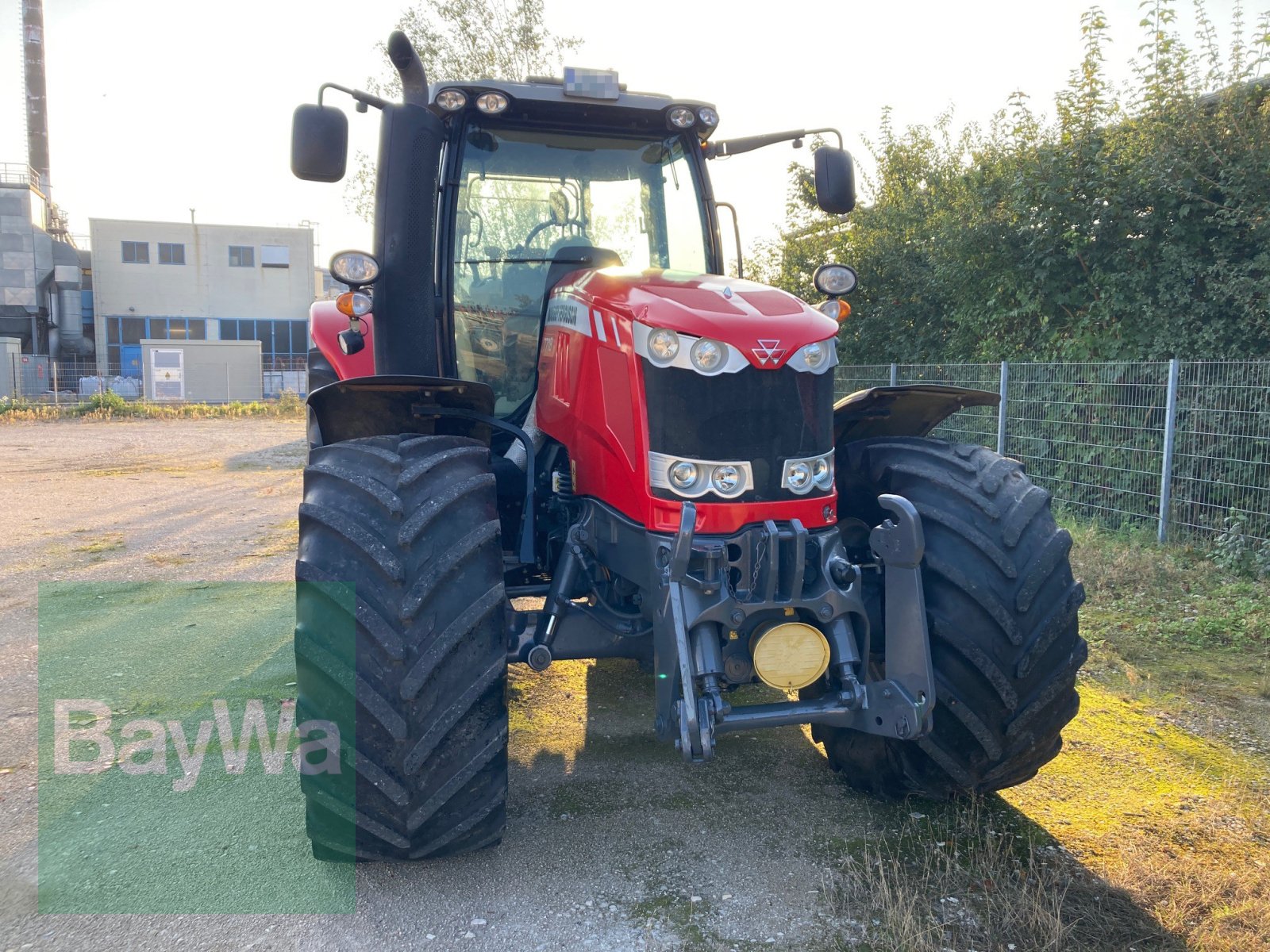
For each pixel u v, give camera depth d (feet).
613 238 11.96
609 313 8.80
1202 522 20.84
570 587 8.96
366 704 7.26
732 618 7.72
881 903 7.61
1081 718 11.76
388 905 7.61
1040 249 26.20
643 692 12.59
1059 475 24.89
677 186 12.17
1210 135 23.30
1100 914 7.52
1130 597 17.03
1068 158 25.72
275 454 40.96
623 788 9.74
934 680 8.29
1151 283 24.02
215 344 92.94
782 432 8.21
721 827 8.92
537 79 11.91
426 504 7.73
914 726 7.68
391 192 9.78
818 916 7.49
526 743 10.92
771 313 8.63
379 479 7.91
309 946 7.08
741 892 7.80
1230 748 10.90
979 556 8.39
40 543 21.36
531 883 7.94
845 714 8.00
